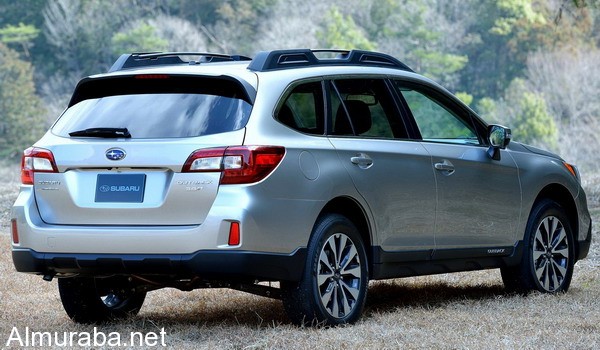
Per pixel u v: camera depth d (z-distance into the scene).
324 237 11.70
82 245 11.38
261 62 11.87
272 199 11.15
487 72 152.25
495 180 14.14
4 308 14.21
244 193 10.99
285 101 11.66
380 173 12.42
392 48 150.12
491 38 152.62
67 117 12.05
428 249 13.17
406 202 12.78
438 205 13.23
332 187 11.73
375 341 10.89
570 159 133.25
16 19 157.12
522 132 135.12
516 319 12.36
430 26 153.38
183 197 11.09
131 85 11.91
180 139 11.24
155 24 150.50
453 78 151.88
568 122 137.00
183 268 11.02
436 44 152.88
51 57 154.12
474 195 13.80
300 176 11.42
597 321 12.23
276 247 11.20
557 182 15.20
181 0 157.75
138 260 11.15
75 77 150.50
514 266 14.58
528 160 14.87
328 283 11.82
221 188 11.02
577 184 15.61
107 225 11.37
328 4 151.88
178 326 12.36
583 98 136.62
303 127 11.75
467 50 152.88
